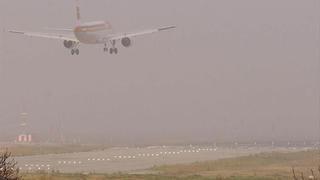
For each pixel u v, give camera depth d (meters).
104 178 171.00
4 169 103.69
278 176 187.25
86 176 174.75
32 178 162.88
